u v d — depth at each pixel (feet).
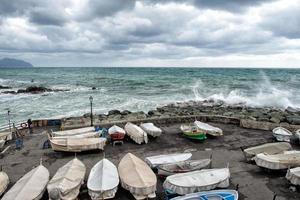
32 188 49.29
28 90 240.32
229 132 96.17
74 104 171.73
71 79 410.72
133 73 591.37
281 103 177.78
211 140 87.30
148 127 90.63
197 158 71.92
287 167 61.82
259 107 163.94
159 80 377.50
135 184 50.72
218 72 604.49
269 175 62.95
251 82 331.16
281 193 55.11
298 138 84.64
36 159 71.31
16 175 62.08
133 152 76.28
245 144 83.41
